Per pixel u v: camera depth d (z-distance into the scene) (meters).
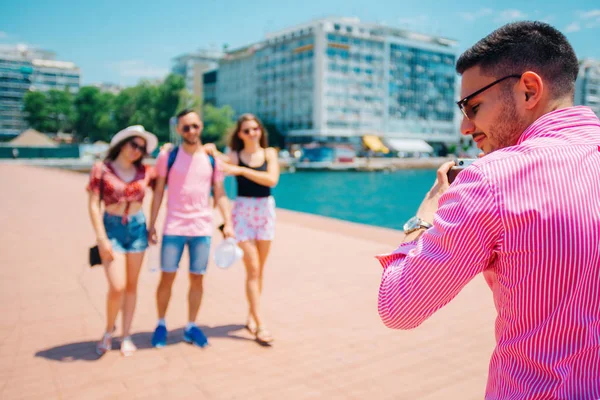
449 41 115.12
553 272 0.93
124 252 3.72
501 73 1.07
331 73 91.25
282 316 4.64
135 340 4.05
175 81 94.25
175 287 5.73
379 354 3.73
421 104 106.06
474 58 1.11
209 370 3.48
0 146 70.25
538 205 0.93
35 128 113.31
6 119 143.75
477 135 1.19
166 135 93.81
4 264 6.83
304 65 93.56
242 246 4.01
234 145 4.22
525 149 0.98
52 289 5.61
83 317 4.66
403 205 37.41
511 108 1.07
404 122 103.12
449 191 1.05
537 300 0.95
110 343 3.82
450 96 111.75
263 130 4.15
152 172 3.91
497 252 0.98
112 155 3.68
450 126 112.25
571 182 0.94
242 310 4.85
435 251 1.02
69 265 6.78
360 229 9.37
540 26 1.06
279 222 10.48
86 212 12.69
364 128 96.75
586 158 0.97
